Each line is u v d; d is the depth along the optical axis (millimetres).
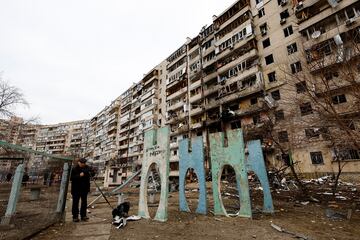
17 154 5125
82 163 6551
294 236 4629
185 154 8461
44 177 5805
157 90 45000
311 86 8469
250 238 4535
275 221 6066
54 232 5008
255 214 7215
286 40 23844
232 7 30141
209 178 23422
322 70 7777
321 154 18719
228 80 28500
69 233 4914
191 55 37312
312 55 8484
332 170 17859
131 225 5770
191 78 36094
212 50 32375
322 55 8102
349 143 7680
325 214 6965
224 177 22844
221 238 4555
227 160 7371
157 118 43094
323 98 7750
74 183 6344
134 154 46938
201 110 31766
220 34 31609
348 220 6129
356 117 7047
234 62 28234
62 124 97250
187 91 36344
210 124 29922
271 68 24594
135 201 10953
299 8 22391
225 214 6906
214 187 7449
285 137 15672
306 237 4477
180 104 36906
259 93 25234
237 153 7145
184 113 35250
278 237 4562
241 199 6883
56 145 93062
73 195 6293
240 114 25672
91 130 82062
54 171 6223
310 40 20594
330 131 8195
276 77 23734
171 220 6398
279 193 12227
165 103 42062
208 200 10875
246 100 26703
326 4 21234
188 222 6074
